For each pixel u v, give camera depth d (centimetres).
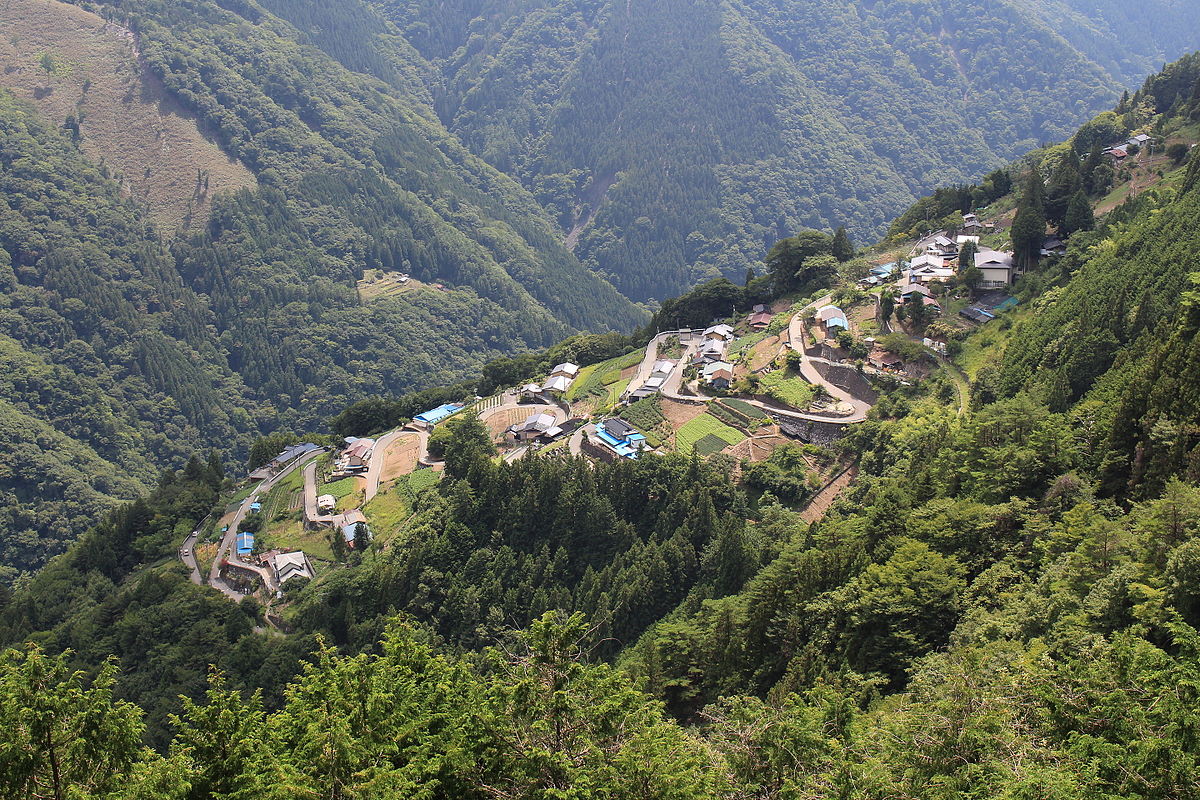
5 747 5394
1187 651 5853
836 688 7231
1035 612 7838
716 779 5875
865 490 13475
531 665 5912
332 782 5359
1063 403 12106
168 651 14462
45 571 19738
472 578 13988
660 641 10781
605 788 5369
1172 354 9812
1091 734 5497
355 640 13675
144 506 19450
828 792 5572
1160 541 7431
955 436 12500
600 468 14625
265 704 13112
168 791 5516
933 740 5662
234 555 17350
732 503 14162
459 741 5716
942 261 19825
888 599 8900
